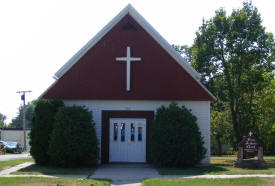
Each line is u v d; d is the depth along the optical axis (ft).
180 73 62.28
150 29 62.90
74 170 52.60
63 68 62.13
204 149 57.31
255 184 39.55
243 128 97.30
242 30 87.45
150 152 57.00
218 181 41.88
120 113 62.03
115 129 62.39
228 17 89.10
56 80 62.85
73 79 62.18
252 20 88.79
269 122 96.68
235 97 91.56
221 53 89.66
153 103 62.18
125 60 61.98
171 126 55.26
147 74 62.18
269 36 90.99
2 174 48.98
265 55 89.25
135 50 62.64
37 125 58.23
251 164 56.70
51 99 60.13
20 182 41.42
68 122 54.60
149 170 53.26
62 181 42.37
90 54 62.59
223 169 54.13
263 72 91.20
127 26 63.26
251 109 96.32
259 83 93.09
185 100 61.93
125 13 63.16
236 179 43.27
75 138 53.98
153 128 56.65
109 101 62.13
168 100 61.77
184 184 39.47
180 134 55.16
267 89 93.40
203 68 91.30
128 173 50.26
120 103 62.18
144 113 62.03
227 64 89.51
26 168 54.54
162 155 55.26
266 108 91.30
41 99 59.47
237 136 94.17
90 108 62.03
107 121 61.98
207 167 57.26
